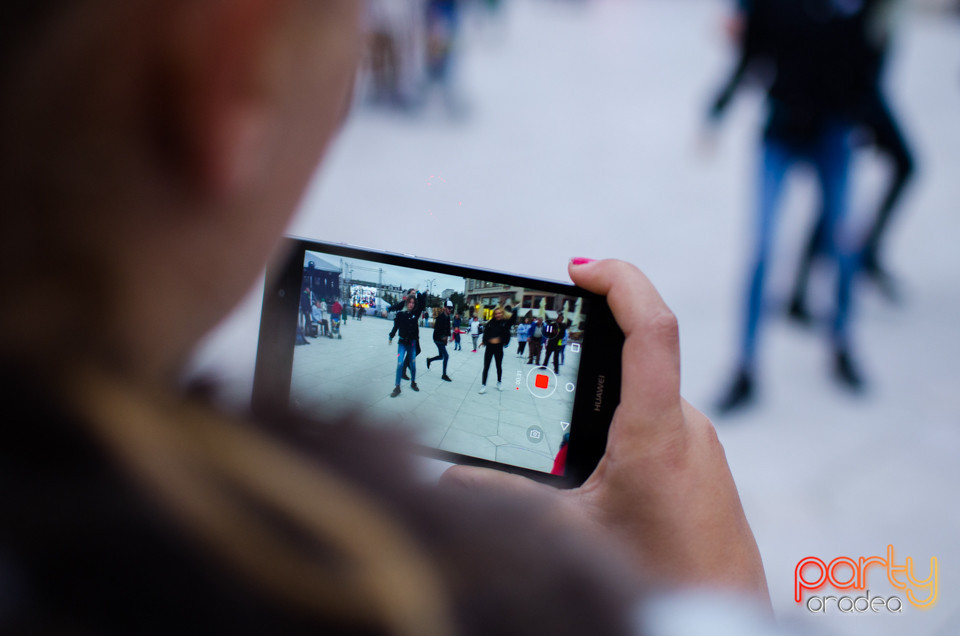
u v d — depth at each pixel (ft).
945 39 28.04
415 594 0.60
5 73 0.66
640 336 2.69
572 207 13.60
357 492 0.64
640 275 2.96
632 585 0.74
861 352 9.76
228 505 0.59
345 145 15.12
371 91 17.06
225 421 0.66
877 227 10.94
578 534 0.77
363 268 3.17
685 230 13.04
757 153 8.61
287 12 0.77
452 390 3.29
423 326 3.22
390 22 16.80
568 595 0.68
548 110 18.39
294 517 0.60
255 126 0.75
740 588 2.39
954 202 14.93
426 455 0.73
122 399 0.62
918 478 7.52
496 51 23.24
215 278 0.78
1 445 0.58
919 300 11.18
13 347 0.62
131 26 0.66
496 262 11.75
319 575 0.58
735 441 7.98
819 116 8.44
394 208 12.91
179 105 0.68
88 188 0.66
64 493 0.56
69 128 0.66
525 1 29.84
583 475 3.29
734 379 8.46
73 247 0.66
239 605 0.57
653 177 15.08
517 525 0.70
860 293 11.13
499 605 0.63
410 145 15.42
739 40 8.88
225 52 0.69
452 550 0.64
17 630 0.53
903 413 8.57
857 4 8.41
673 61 23.25
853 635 5.63
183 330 0.76
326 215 12.53
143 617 0.55
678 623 0.76
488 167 14.87
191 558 0.56
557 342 3.24
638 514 2.45
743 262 12.03
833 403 8.68
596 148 16.33
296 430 0.68
